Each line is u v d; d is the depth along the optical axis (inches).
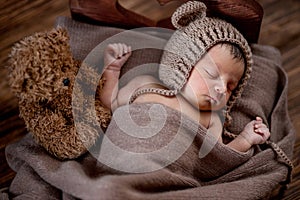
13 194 49.0
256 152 52.3
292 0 71.8
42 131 45.8
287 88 59.2
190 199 43.3
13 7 70.9
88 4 54.7
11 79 43.1
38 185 47.3
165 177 43.1
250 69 51.5
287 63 66.9
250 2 52.7
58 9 71.0
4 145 60.6
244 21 53.7
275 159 51.9
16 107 62.9
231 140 52.9
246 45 50.1
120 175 41.8
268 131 51.1
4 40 68.2
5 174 59.2
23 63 42.4
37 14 70.6
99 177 42.9
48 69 42.8
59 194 47.0
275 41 68.5
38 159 46.7
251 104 54.7
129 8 71.2
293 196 58.0
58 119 45.6
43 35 44.5
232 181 49.6
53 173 44.7
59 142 45.9
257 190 48.0
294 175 59.1
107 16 55.5
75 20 56.2
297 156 60.3
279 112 56.6
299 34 69.0
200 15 50.2
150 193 42.0
